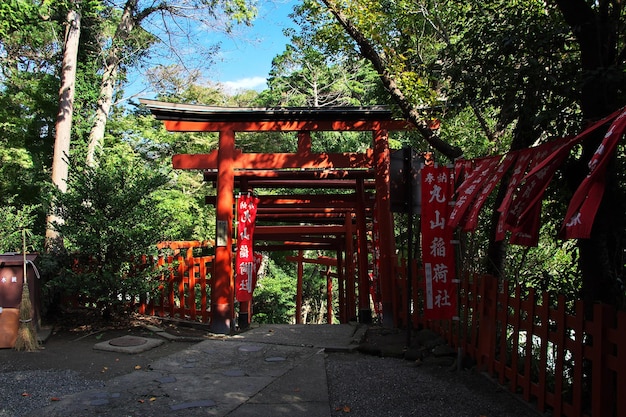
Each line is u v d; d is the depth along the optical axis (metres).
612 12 4.32
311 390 4.77
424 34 8.02
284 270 21.73
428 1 7.50
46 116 14.24
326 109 7.86
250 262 8.23
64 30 13.79
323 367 5.63
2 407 4.24
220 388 4.80
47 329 7.31
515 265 6.62
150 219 8.02
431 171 5.89
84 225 7.76
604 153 2.97
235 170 9.51
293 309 21.19
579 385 3.68
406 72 6.81
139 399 4.46
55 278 7.48
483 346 5.31
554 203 4.88
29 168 13.09
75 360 5.93
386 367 5.70
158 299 8.78
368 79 18.48
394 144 15.00
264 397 4.57
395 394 4.71
